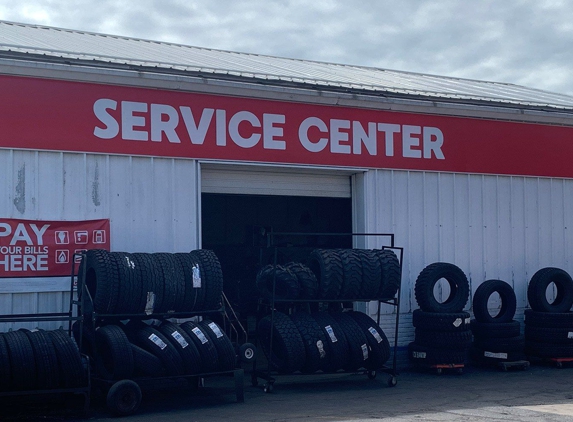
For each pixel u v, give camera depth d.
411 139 12.78
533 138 13.91
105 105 10.46
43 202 10.03
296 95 11.77
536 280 13.15
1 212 9.77
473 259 13.19
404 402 9.44
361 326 10.65
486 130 13.46
